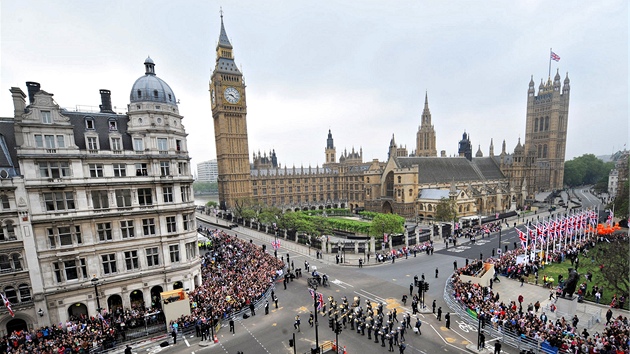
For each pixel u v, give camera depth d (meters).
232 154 136.50
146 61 43.94
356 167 159.00
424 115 174.88
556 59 173.12
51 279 34.81
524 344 28.39
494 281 45.59
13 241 32.62
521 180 143.50
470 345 29.61
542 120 188.38
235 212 121.38
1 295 31.28
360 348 29.83
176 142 43.44
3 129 35.50
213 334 31.98
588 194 178.25
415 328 32.25
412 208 110.00
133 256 39.59
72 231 35.62
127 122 41.22
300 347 30.42
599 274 45.22
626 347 25.25
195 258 44.88
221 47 132.88
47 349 29.22
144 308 39.34
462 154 144.38
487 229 82.50
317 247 71.12
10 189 32.31
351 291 44.53
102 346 30.53
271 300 42.09
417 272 51.97
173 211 41.75
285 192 151.50
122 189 38.66
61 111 36.91
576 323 31.16
